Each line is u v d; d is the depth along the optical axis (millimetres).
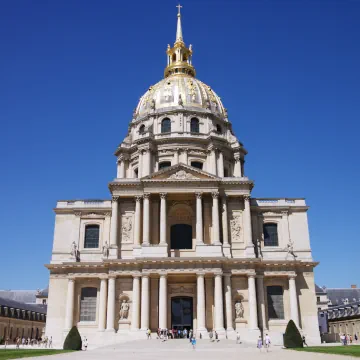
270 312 75750
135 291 72938
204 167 95562
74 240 80688
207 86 112000
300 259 79438
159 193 78812
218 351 55312
